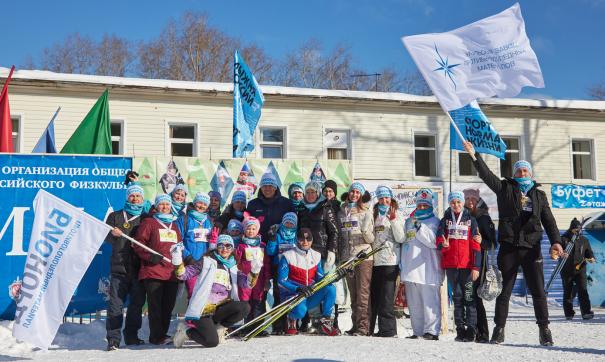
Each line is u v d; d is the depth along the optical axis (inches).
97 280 349.4
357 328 314.0
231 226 306.8
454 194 295.3
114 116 634.8
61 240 276.4
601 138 775.7
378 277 313.6
